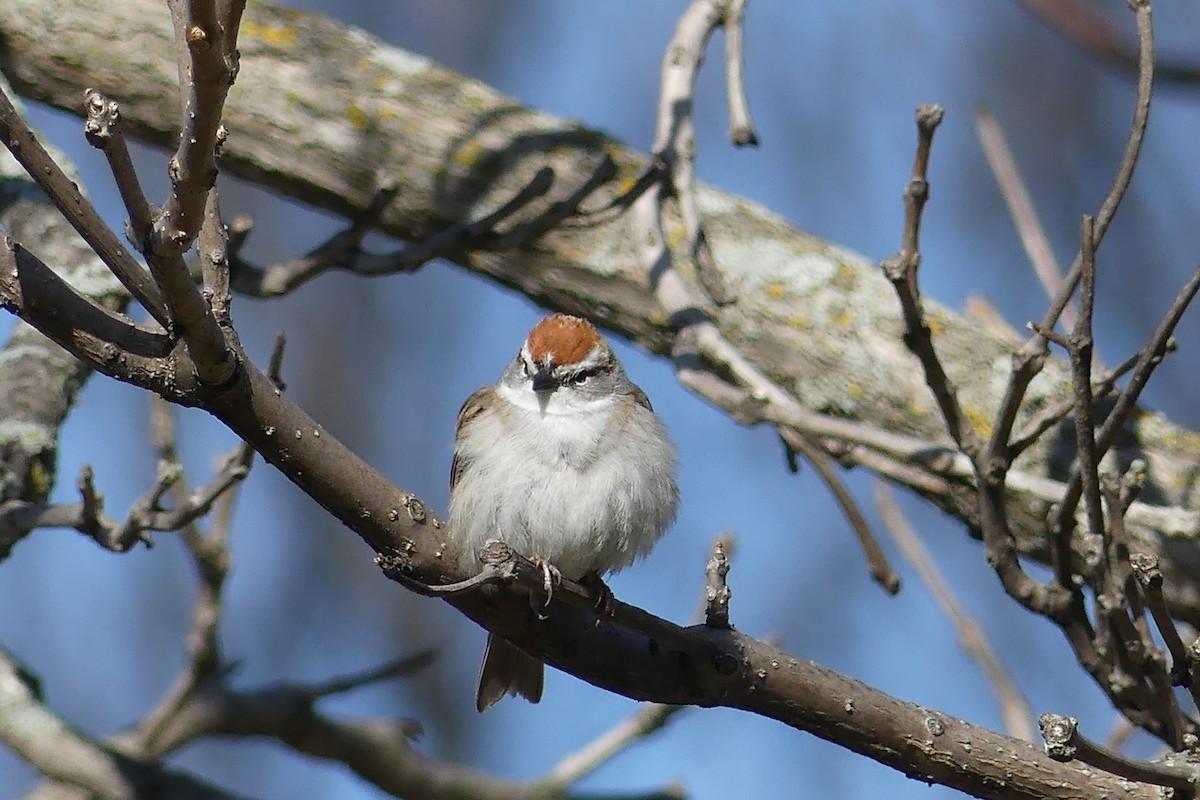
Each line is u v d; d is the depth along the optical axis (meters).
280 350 7.78
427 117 11.56
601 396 9.39
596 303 11.09
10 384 9.28
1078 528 9.27
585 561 9.27
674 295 9.92
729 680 7.28
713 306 10.83
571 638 7.34
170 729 10.45
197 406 6.35
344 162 11.35
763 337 10.72
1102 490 7.46
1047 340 7.52
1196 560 9.22
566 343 9.49
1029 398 10.05
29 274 6.01
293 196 11.60
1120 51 11.07
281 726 10.63
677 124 10.52
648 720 11.36
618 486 9.12
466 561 7.07
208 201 6.37
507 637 7.44
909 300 7.70
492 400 9.75
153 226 5.51
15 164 10.31
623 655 7.36
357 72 11.73
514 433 9.27
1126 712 7.72
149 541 8.42
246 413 6.37
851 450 9.32
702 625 7.32
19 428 9.04
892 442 8.25
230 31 5.17
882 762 7.47
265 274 10.09
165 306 5.93
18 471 8.89
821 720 7.36
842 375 10.51
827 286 10.89
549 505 9.09
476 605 7.29
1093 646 7.85
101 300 9.66
